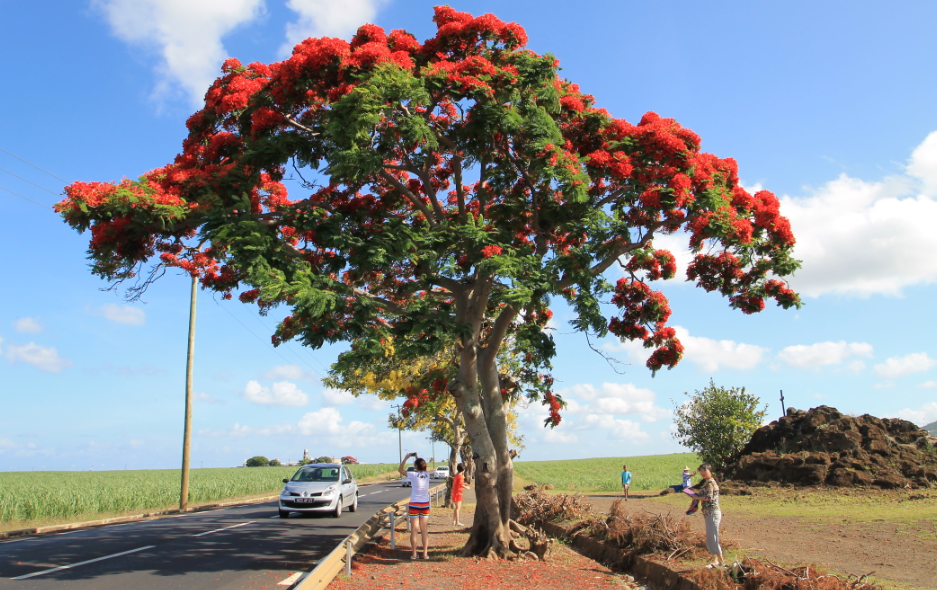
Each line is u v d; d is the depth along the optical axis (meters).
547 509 17.77
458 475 16.97
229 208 9.72
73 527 18.45
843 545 11.95
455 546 12.76
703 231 10.48
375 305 9.92
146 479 48.53
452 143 11.32
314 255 10.75
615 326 13.79
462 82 9.91
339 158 9.28
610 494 32.59
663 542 10.76
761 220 11.47
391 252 9.96
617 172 10.62
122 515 21.92
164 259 12.35
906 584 8.22
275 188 12.24
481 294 11.57
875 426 26.12
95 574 9.15
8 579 8.69
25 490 26.77
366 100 8.94
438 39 11.15
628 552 10.98
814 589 7.05
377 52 9.74
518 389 14.50
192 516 20.73
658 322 13.84
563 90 11.76
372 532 12.80
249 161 10.12
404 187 11.77
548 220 11.90
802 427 28.30
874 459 24.30
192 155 10.92
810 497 22.09
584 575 10.12
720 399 30.92
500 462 11.72
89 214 8.74
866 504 19.70
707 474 9.13
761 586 7.52
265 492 39.06
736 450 30.45
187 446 25.12
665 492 29.80
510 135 10.70
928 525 14.21
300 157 10.66
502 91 10.43
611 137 11.48
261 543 12.85
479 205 12.95
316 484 19.33
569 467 81.50
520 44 11.29
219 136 10.72
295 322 12.80
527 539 13.01
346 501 20.27
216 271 13.04
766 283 12.50
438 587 8.48
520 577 9.52
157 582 8.60
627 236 10.83
